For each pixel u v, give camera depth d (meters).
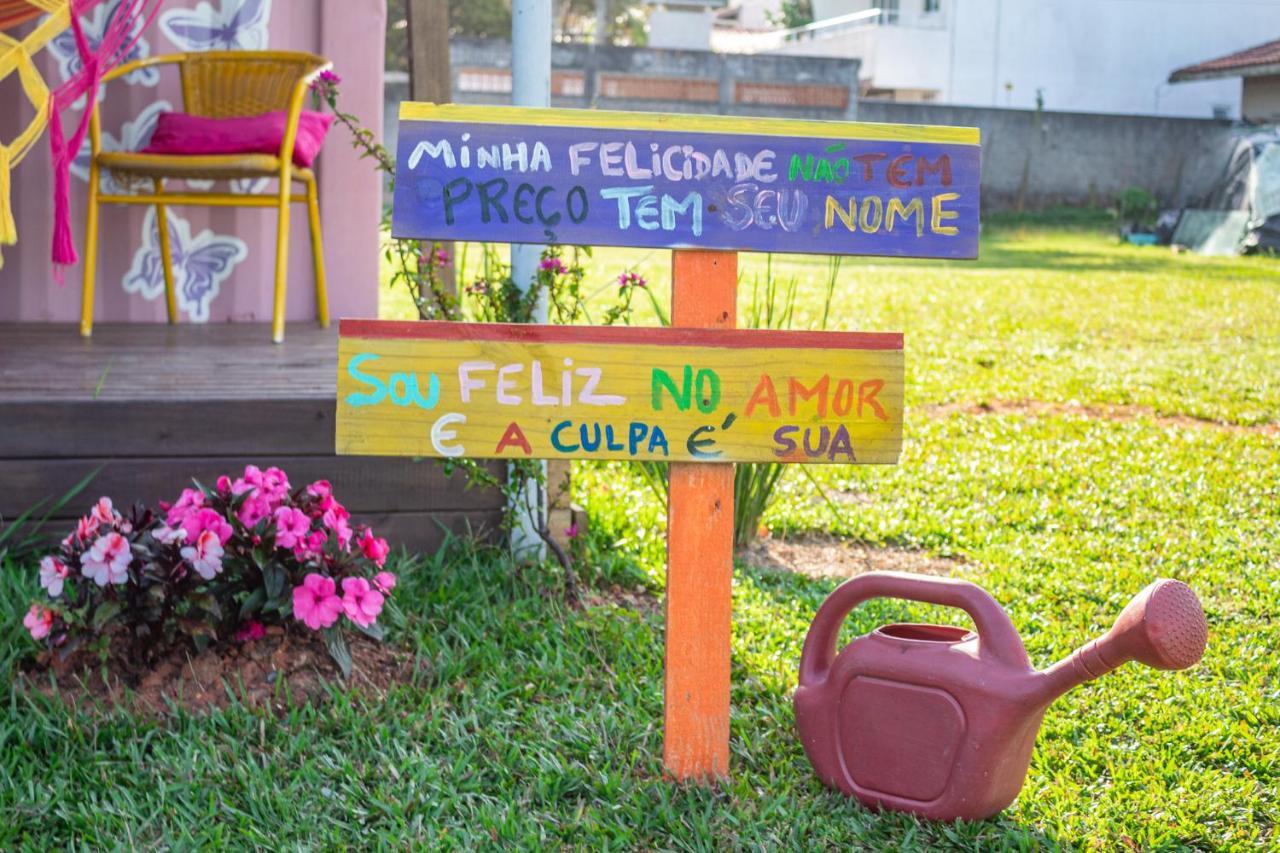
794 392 2.54
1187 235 17.11
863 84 24.22
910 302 10.91
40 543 3.49
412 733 2.78
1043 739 2.92
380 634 2.91
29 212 5.30
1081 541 4.52
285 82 5.25
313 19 5.52
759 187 2.55
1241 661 3.39
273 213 5.56
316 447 3.60
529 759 2.67
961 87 24.17
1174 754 2.84
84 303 4.89
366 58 5.54
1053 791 2.65
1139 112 24.62
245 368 4.11
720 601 2.60
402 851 2.33
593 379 2.50
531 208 2.51
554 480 3.83
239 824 2.40
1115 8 24.27
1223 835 2.52
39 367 4.05
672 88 19.62
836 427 2.55
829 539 4.61
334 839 2.37
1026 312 10.48
